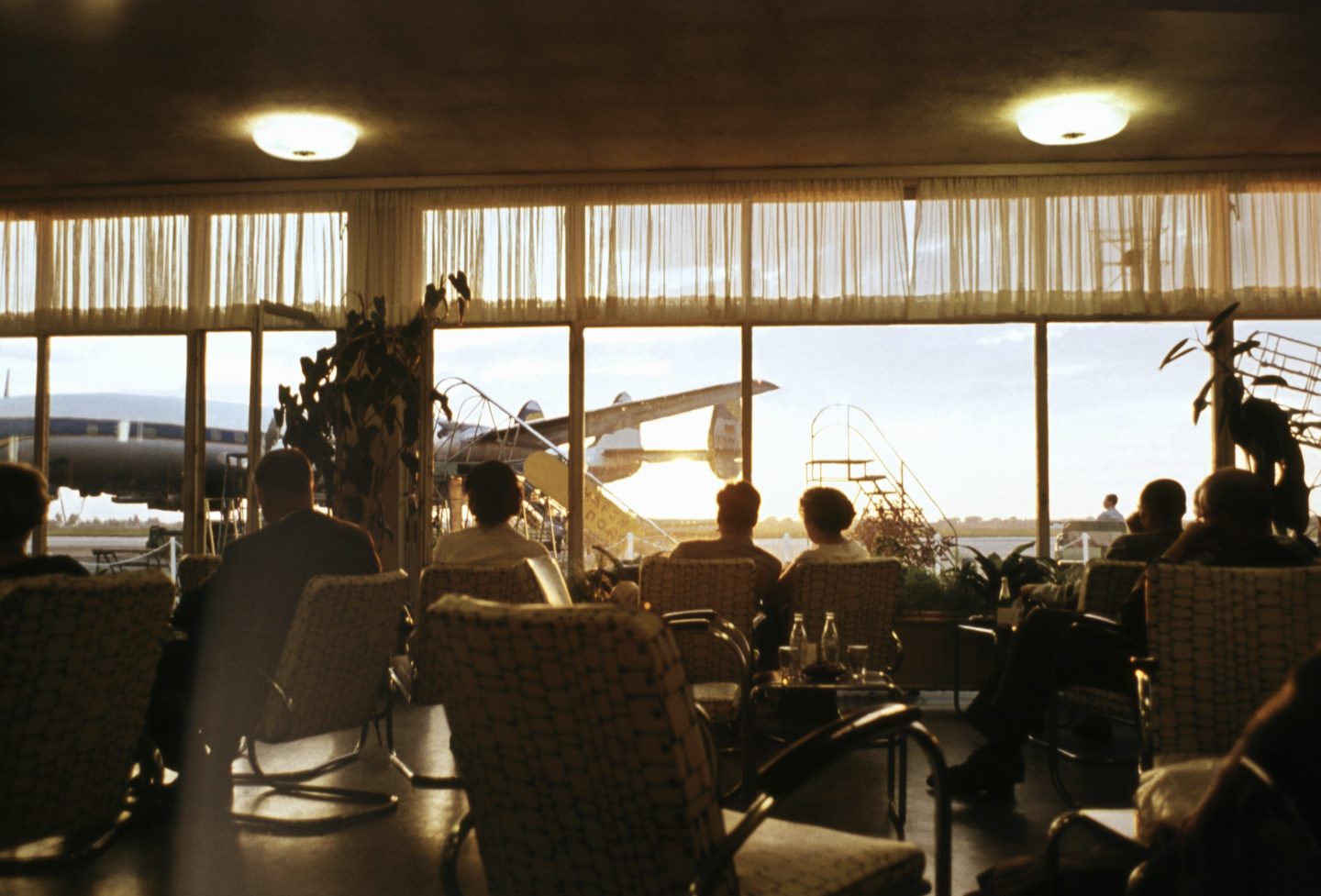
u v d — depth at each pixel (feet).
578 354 25.26
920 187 24.40
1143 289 23.88
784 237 24.59
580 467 25.35
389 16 16.63
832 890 5.64
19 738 8.27
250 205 25.67
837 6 16.31
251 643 11.21
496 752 5.36
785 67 18.67
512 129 21.95
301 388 23.02
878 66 18.62
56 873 10.17
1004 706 13.19
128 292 26.02
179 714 11.85
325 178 25.35
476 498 14.05
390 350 23.24
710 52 18.07
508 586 12.20
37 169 24.57
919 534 24.39
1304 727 4.07
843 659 12.10
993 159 23.89
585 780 5.03
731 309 24.56
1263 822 4.26
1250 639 8.99
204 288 25.79
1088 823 6.37
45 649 8.24
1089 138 20.98
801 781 5.19
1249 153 23.52
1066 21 16.78
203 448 26.09
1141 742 9.51
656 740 4.74
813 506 14.83
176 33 17.24
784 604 14.98
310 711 11.02
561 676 4.90
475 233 25.08
